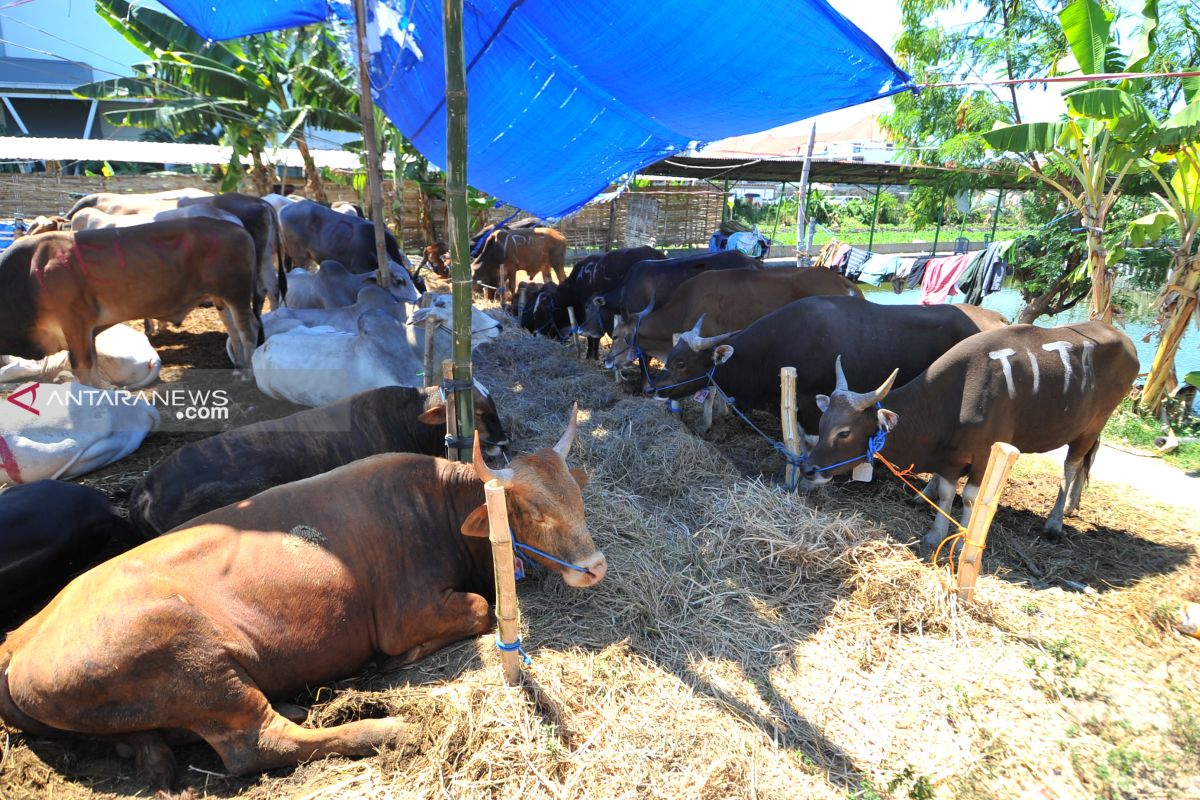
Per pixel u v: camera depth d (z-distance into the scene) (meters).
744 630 3.68
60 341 5.98
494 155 7.28
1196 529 5.54
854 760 2.98
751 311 7.59
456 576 3.42
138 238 5.97
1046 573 4.76
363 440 4.25
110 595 2.67
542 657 3.28
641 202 19.75
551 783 2.70
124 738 2.76
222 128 14.19
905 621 3.86
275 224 8.41
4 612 3.32
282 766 2.76
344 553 3.11
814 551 4.16
